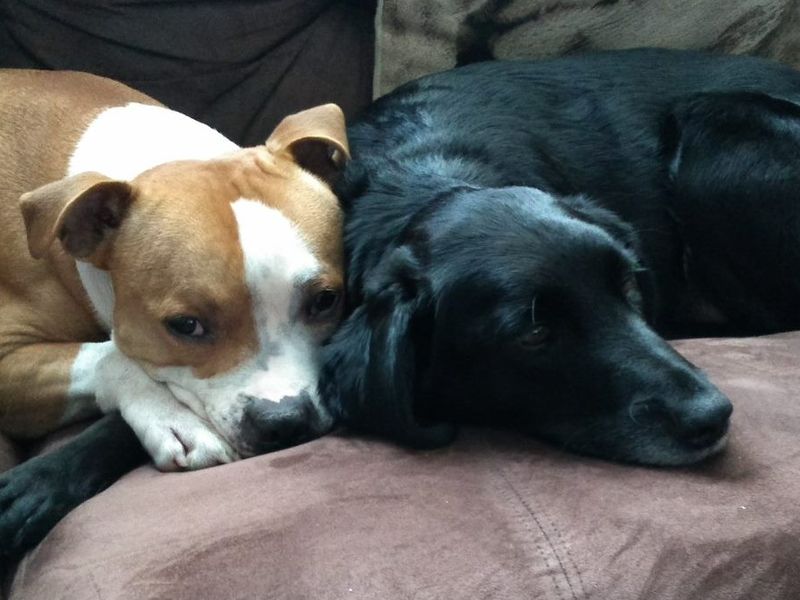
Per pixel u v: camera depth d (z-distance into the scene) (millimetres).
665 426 544
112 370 654
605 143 811
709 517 494
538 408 582
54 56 861
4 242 711
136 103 782
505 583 460
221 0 861
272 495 520
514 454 562
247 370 625
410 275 597
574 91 826
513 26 867
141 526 510
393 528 486
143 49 861
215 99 889
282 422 599
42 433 702
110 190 622
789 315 795
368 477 531
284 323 635
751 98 800
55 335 714
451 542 477
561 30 869
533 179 730
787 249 771
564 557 470
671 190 817
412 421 566
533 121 792
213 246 611
